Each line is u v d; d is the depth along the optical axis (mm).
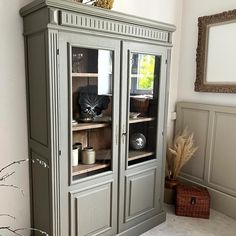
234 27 2230
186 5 2617
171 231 2156
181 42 2709
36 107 1638
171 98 2768
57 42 1420
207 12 2453
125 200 1956
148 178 2104
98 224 1812
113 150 1808
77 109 1670
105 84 1726
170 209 2520
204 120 2564
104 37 1615
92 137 1819
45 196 1651
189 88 2684
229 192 2418
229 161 2398
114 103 1751
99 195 1782
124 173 1910
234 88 2266
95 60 1651
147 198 2131
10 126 1723
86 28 1506
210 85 2455
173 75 2736
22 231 1872
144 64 1921
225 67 2334
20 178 1812
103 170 1810
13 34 1646
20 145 1781
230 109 2324
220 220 2342
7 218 1792
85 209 1717
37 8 1434
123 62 1742
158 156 2148
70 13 1425
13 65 1678
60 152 1540
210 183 2574
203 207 2346
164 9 2498
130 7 2236
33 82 1637
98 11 1514
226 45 2305
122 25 1676
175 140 2590
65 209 1623
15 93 1713
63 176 1579
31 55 1616
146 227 2145
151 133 2129
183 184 2717
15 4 1620
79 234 1710
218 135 2463
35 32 1513
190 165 2760
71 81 1528
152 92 2061
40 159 1656
